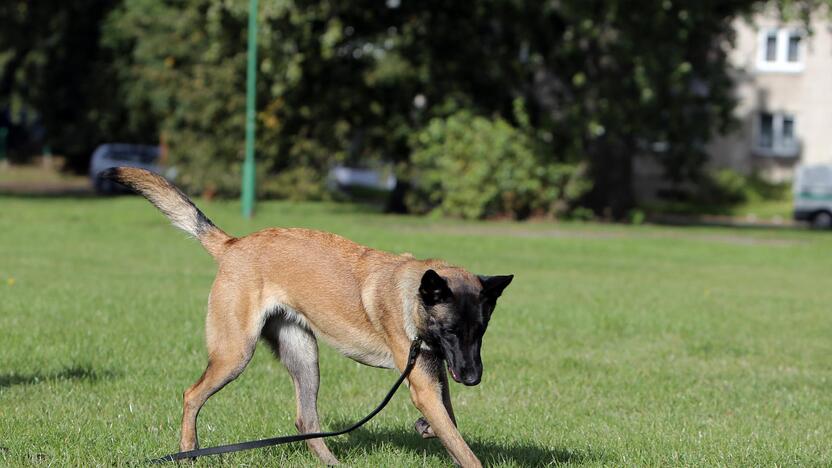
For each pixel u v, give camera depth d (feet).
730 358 36.63
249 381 29.66
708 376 33.12
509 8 103.04
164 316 40.65
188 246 73.72
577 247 80.18
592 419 26.32
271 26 94.79
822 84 145.79
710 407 28.43
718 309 48.93
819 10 104.12
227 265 21.04
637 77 94.68
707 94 107.96
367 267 20.57
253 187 95.45
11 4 153.69
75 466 19.99
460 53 108.17
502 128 103.81
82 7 160.35
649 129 102.73
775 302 52.39
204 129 111.14
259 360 33.22
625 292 54.70
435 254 70.44
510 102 112.27
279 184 110.11
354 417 25.77
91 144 171.42
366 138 111.65
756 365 35.53
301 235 21.40
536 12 102.01
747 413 27.76
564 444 23.27
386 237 79.92
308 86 106.73
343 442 23.35
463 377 18.29
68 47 163.63
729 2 102.32
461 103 108.99
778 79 147.33
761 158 148.87
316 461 21.11
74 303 43.16
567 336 39.86
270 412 25.71
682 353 37.19
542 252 76.07
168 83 116.57
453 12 107.34
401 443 23.31
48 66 162.40
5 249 67.51
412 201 110.42
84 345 33.83
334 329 20.65
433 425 18.94
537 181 102.83
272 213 102.27
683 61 98.32
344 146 111.45
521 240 83.25
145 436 22.30
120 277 54.34
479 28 108.37
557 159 106.11
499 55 107.55
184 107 110.93
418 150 108.78
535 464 21.59
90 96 162.40
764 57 147.64
